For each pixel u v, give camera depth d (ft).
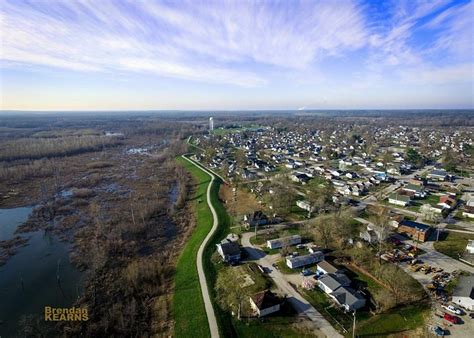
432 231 262.26
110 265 226.58
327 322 159.02
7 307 180.14
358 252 221.46
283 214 306.76
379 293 174.29
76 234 283.59
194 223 310.24
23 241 270.26
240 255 226.58
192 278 203.82
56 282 205.77
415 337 146.20
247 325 158.51
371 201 345.72
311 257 216.95
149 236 282.36
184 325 161.48
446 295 176.14
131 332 158.51
